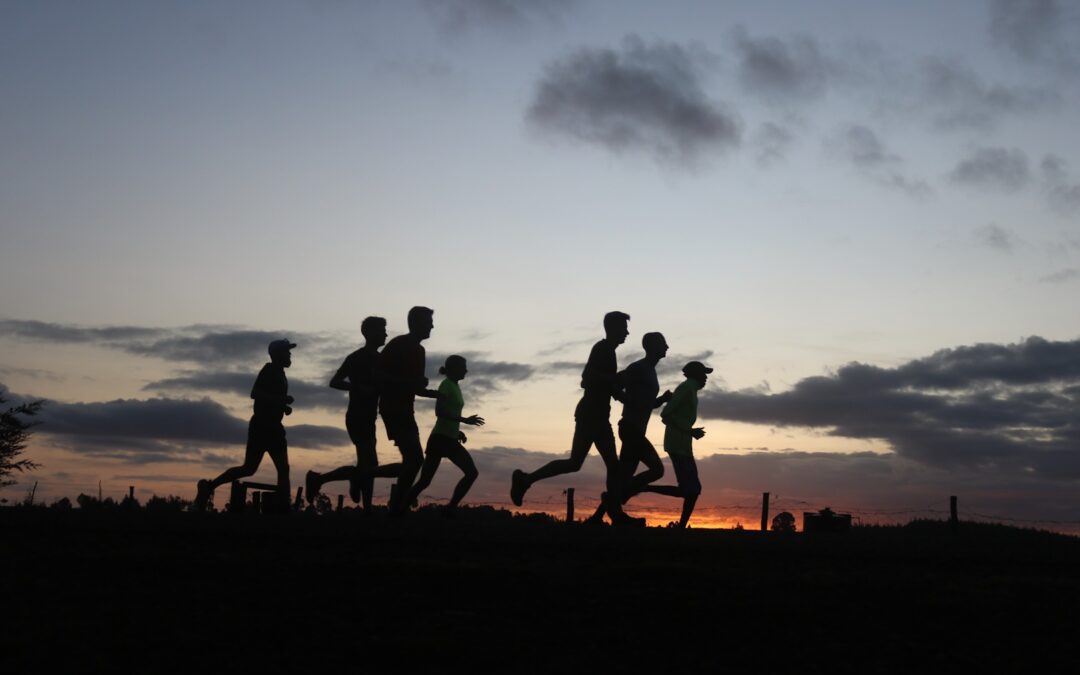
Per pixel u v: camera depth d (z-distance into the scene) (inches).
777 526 831.1
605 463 626.8
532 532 494.3
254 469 635.5
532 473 637.9
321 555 387.2
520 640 273.1
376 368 586.2
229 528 464.1
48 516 493.0
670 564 374.9
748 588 339.0
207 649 254.8
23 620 270.2
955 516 779.4
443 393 598.9
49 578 323.3
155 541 418.3
